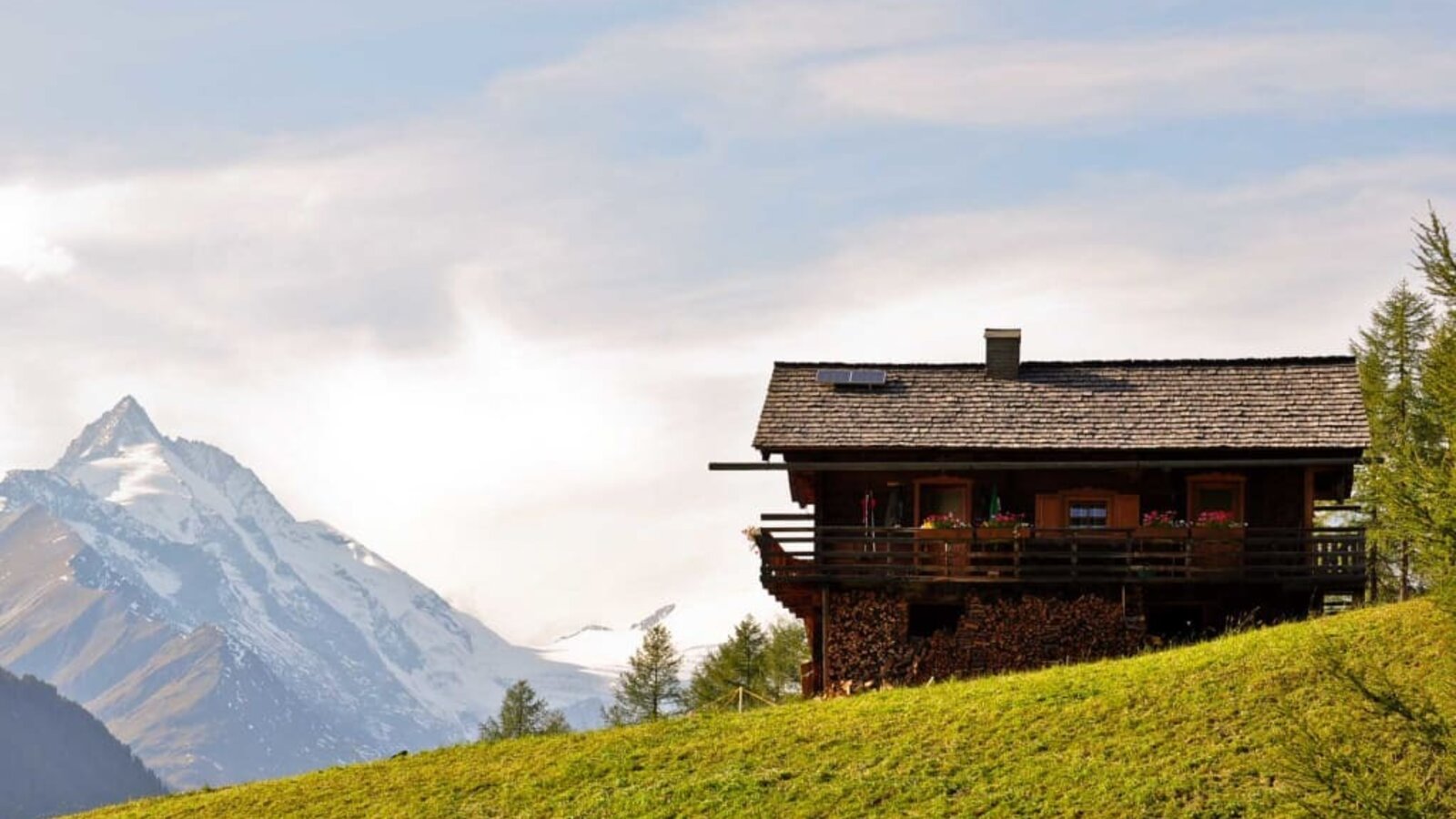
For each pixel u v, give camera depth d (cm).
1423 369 3209
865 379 5428
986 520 5147
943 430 5219
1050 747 4012
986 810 3769
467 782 4425
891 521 5169
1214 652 4356
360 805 4378
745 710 4775
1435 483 3019
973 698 4378
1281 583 4931
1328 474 5175
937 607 5206
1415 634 4138
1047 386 5403
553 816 4097
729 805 3978
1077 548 5012
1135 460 5106
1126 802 3691
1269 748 3803
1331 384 5278
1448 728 2938
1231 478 5103
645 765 4322
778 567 5091
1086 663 4703
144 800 4966
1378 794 2833
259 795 4606
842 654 5062
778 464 5131
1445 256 3086
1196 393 5309
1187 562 4944
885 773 4019
